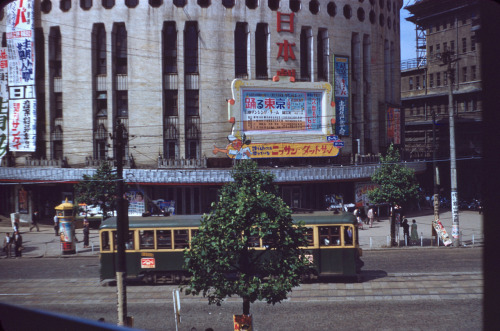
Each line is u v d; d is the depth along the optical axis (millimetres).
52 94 45375
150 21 44750
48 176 44000
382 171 32719
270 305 19438
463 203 56125
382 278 22953
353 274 22312
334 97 48688
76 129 45062
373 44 53375
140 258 23281
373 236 36938
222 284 14461
